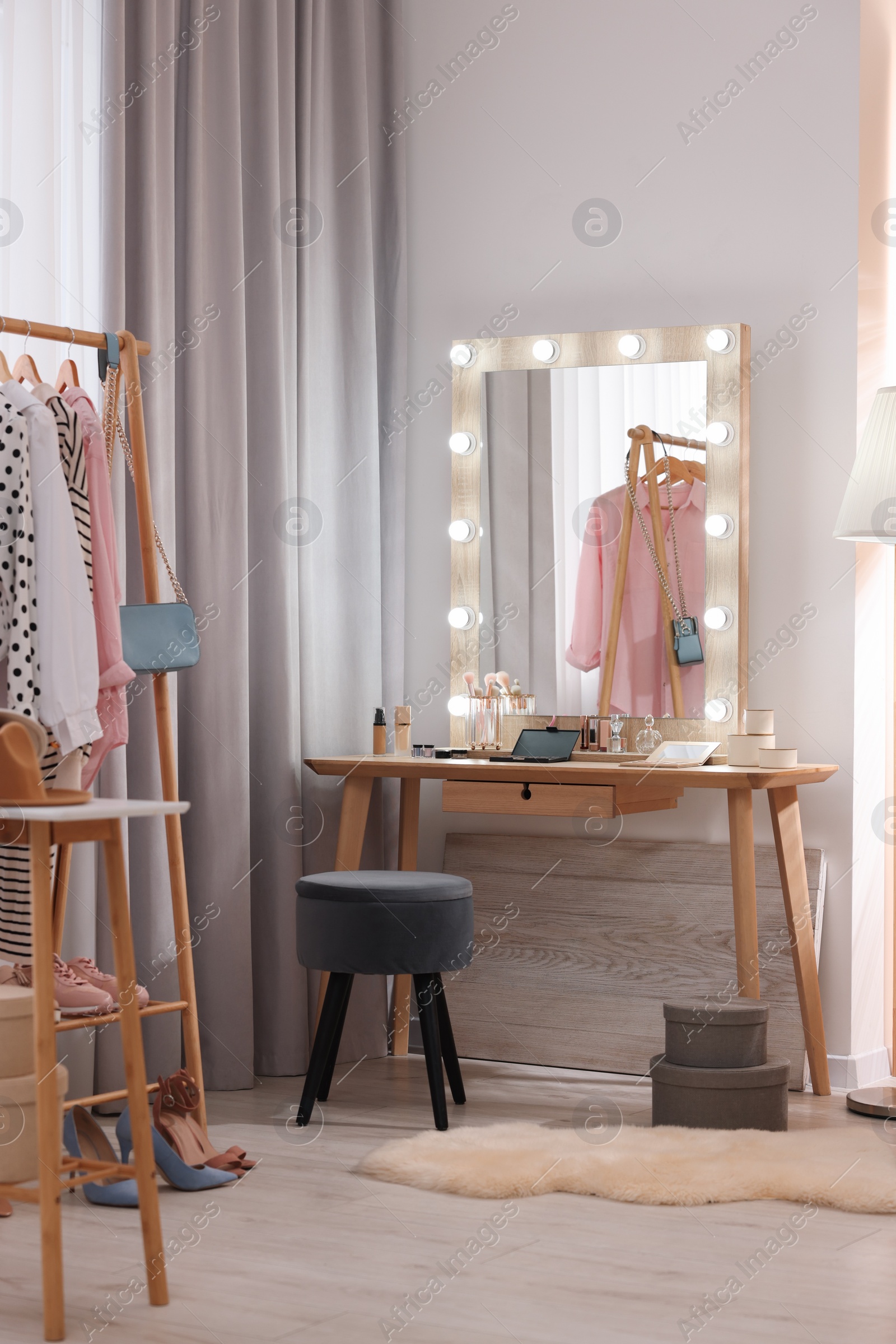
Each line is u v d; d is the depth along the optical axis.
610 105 3.88
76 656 2.52
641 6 3.84
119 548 3.07
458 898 3.10
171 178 3.27
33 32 2.94
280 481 3.57
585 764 3.50
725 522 3.67
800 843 3.48
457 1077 3.31
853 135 3.58
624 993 3.69
